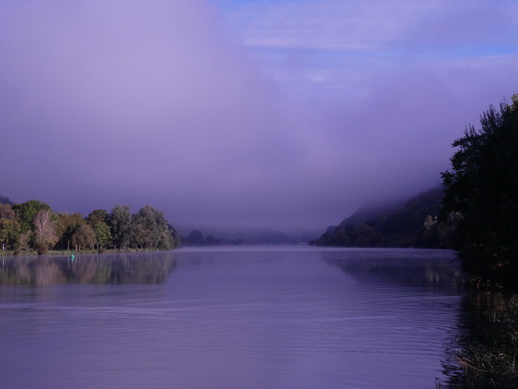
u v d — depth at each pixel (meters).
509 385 16.80
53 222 193.75
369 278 63.66
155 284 56.53
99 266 100.62
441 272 73.88
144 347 22.64
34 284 56.47
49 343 23.52
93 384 17.17
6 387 16.89
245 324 28.56
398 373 18.41
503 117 36.16
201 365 19.53
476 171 36.78
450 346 22.62
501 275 42.47
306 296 42.94
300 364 19.66
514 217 33.09
